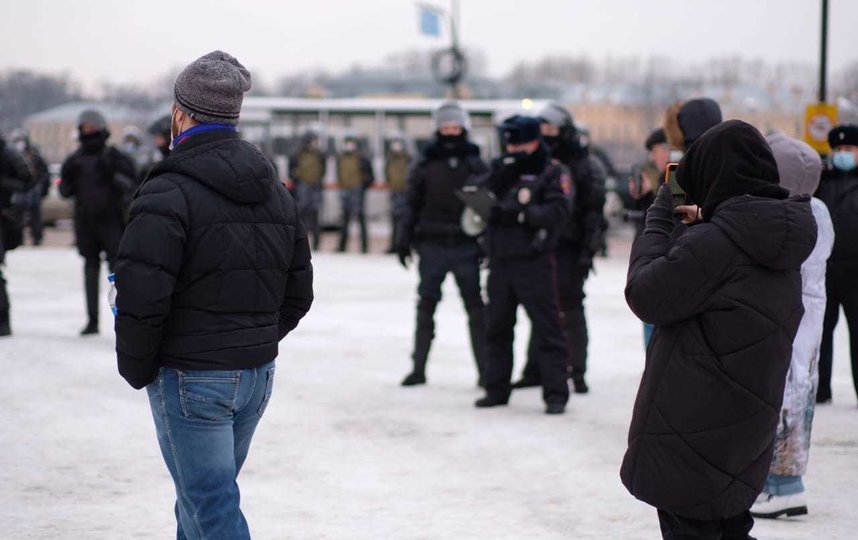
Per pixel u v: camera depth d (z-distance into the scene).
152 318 3.55
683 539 3.88
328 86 57.62
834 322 8.30
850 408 8.19
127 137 22.09
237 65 3.87
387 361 10.15
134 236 3.57
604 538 5.19
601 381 9.27
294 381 9.05
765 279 3.77
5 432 7.12
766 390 3.78
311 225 24.12
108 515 5.47
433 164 8.87
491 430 7.39
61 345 10.50
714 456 3.76
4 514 5.46
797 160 5.47
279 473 6.31
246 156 3.76
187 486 3.74
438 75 30.33
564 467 6.47
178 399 3.70
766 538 5.14
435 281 8.93
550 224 7.76
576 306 8.74
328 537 5.19
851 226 8.02
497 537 5.21
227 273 3.69
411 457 6.68
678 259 3.75
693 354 3.78
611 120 128.75
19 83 147.38
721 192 3.81
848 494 5.90
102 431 7.20
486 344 8.22
